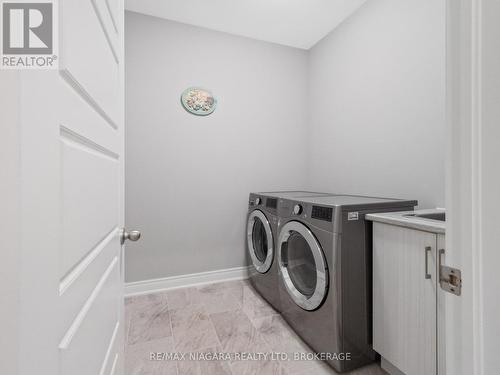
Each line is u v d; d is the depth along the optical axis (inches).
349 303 51.9
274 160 105.9
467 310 17.3
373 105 78.7
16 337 12.7
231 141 98.9
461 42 17.3
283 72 106.6
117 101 35.8
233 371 53.3
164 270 91.3
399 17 70.0
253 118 102.0
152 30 87.2
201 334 65.6
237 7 83.6
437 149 61.0
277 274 74.7
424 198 64.0
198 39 93.2
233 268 100.5
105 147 29.3
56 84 16.5
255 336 64.7
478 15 16.4
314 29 95.3
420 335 42.9
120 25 37.9
